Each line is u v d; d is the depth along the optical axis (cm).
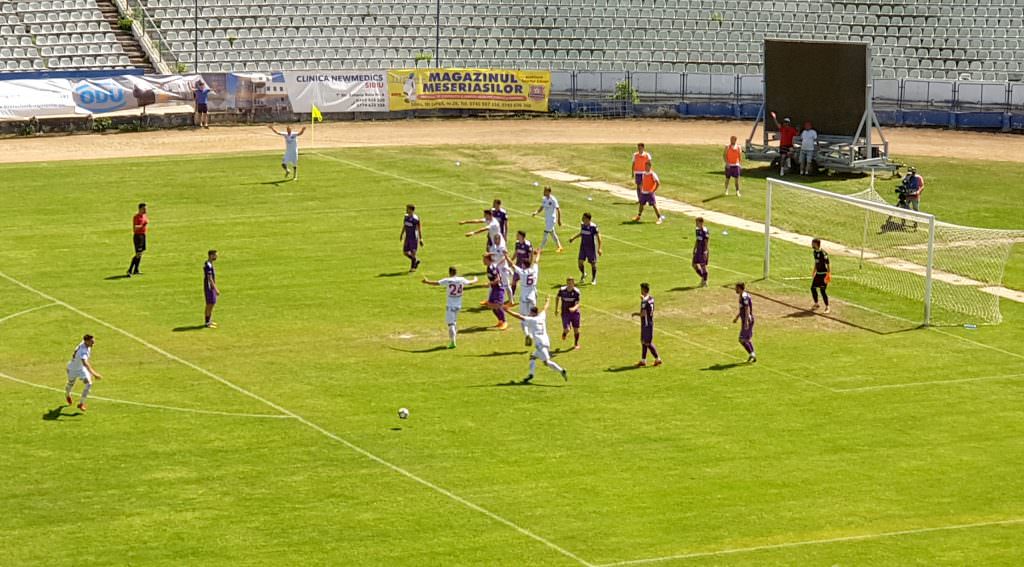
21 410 4859
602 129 10919
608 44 12394
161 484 4231
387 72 11169
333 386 5147
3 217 7750
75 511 4031
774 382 5262
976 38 12150
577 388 5159
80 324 5897
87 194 8350
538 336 5159
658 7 12700
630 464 4425
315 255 7062
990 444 4647
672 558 3778
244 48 11756
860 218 7988
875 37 12356
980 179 9125
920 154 9925
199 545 3812
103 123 10381
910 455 4538
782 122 9300
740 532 3944
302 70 11750
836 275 6900
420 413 4869
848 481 4316
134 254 7056
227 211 8000
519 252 6172
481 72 11369
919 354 5659
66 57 11062
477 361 5462
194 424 4741
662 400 5038
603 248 7306
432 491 4200
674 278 6769
